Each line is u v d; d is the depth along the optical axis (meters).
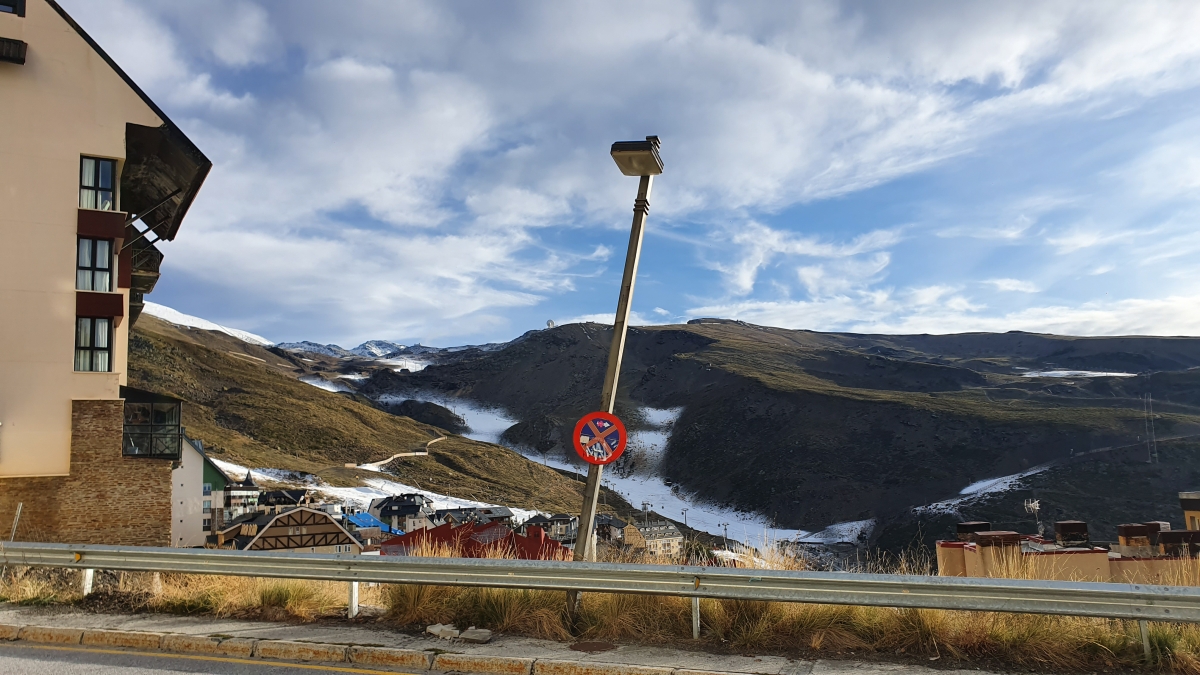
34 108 23.91
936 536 128.12
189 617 8.12
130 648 7.27
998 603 6.12
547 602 7.70
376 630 7.48
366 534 73.75
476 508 115.31
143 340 190.88
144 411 25.27
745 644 6.79
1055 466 148.88
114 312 24.36
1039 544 15.09
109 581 9.76
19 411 23.09
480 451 197.75
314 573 8.05
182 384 177.25
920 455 183.75
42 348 23.45
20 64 23.78
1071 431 172.25
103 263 24.67
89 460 23.88
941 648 6.52
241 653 7.02
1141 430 168.50
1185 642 6.13
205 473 68.25
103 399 24.20
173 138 25.73
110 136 24.72
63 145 24.14
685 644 6.89
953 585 6.20
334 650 6.82
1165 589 5.79
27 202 23.58
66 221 23.95
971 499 141.38
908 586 6.34
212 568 8.43
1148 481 132.50
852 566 8.33
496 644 6.95
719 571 6.85
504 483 170.75
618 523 86.19
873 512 165.38
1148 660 6.04
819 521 169.12
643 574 7.04
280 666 6.62
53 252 23.73
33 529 23.03
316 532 49.19
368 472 149.38
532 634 7.31
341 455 162.00
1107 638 6.32
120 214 24.66
